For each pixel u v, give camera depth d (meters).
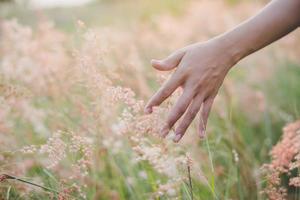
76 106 1.18
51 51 1.54
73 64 1.21
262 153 1.39
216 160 1.32
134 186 1.17
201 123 0.84
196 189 1.00
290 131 1.02
